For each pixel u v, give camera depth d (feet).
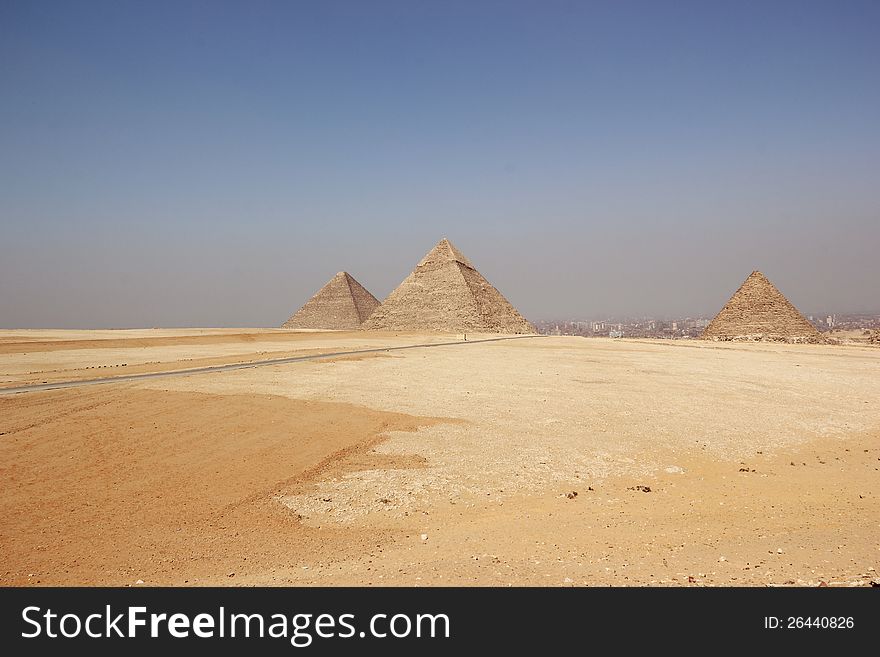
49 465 53.57
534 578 29.43
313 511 43.39
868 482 51.52
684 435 70.23
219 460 56.54
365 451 60.59
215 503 45.09
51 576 32.14
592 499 46.70
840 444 67.31
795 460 59.93
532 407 87.10
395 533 38.91
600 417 80.23
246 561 34.09
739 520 41.24
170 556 34.99
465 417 78.33
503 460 57.67
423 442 64.49
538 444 64.44
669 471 55.21
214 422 71.92
